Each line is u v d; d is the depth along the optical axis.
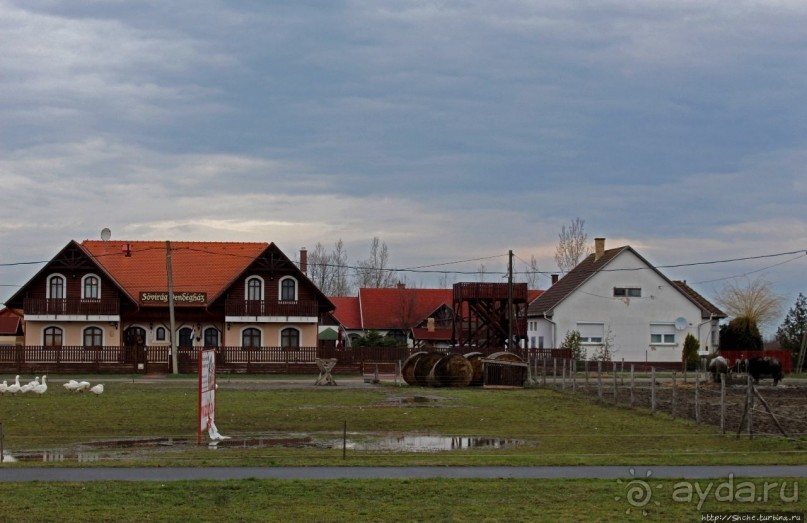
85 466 21.88
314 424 33.56
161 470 21.33
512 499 18.28
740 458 23.67
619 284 81.19
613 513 17.28
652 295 81.50
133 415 36.03
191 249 80.12
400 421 34.78
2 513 16.73
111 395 45.50
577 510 17.47
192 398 43.69
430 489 19.09
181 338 75.88
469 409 39.72
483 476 20.73
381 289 111.62
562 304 80.62
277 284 75.75
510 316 70.75
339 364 70.75
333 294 145.75
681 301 81.75
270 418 35.31
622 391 48.88
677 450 25.95
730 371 61.69
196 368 68.62
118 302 73.19
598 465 22.41
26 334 72.75
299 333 75.75
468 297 75.31
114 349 68.19
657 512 17.45
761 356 71.56
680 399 43.56
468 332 76.25
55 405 40.09
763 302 82.56
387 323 107.44
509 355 56.00
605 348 78.31
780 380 56.94
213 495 18.34
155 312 74.88
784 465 22.59
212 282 78.00
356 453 25.11
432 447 27.02
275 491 18.77
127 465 22.03
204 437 29.47
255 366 69.62
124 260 78.94
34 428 31.92
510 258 71.12
